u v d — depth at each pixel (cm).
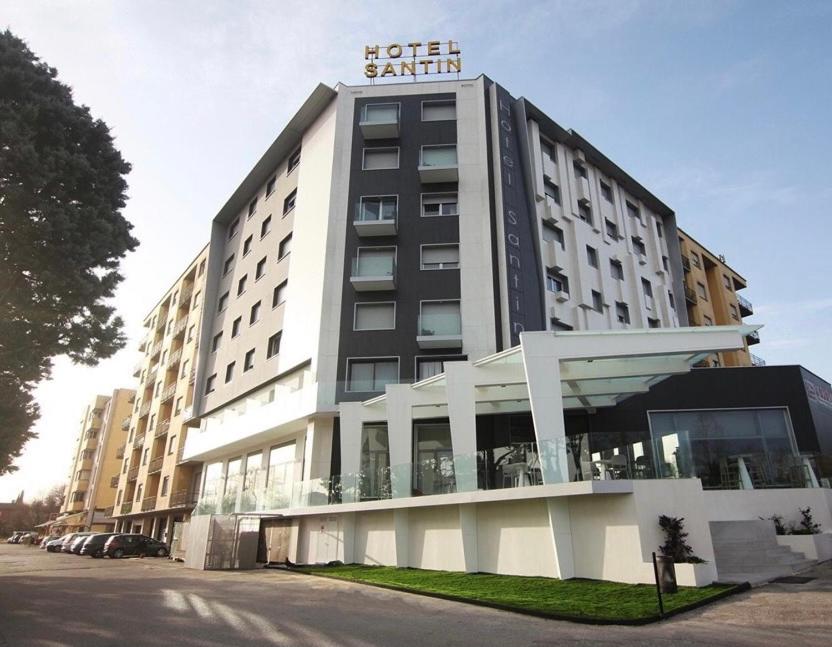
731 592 954
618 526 1123
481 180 2612
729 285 4481
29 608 998
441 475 1566
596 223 3030
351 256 2534
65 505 7575
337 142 2762
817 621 747
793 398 2205
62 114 1481
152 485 4309
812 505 1463
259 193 3488
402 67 3070
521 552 1312
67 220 1399
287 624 846
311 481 2100
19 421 1330
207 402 3388
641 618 795
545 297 2492
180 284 4862
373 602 1073
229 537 2089
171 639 744
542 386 1348
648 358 1619
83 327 1464
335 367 2342
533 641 716
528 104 2872
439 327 2355
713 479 1498
